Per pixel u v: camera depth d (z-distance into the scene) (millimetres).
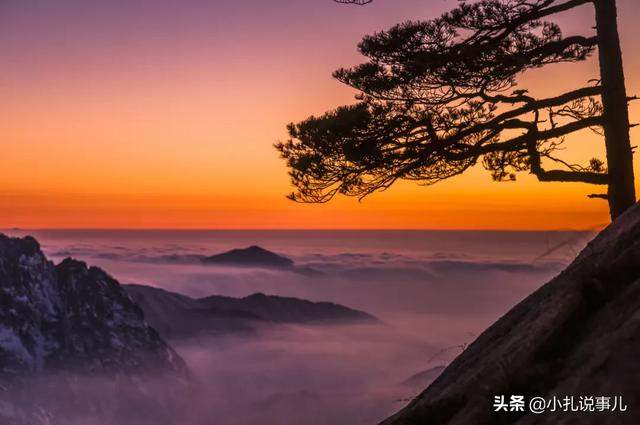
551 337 1472
